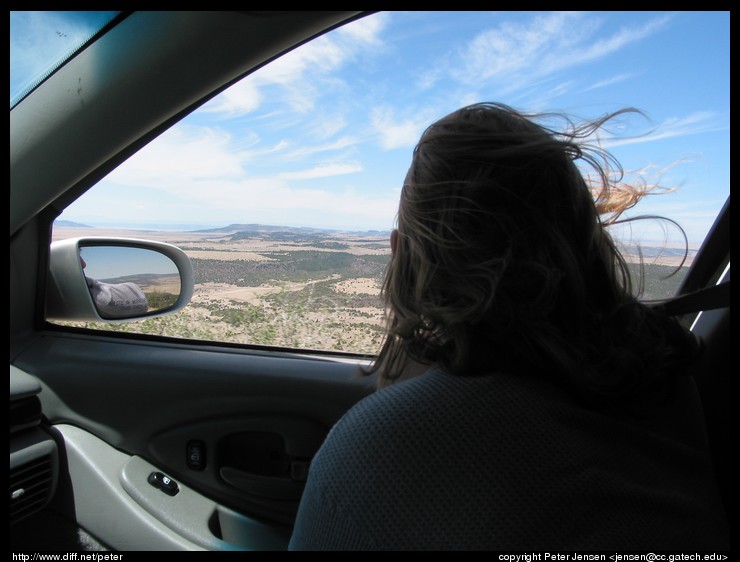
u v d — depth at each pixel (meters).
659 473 0.30
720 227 0.70
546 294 0.31
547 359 0.30
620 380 0.30
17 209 0.73
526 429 0.27
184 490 0.81
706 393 0.65
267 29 0.64
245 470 0.82
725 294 0.44
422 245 0.34
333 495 0.28
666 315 0.39
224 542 0.76
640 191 0.45
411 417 0.27
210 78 0.66
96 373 0.81
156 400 0.81
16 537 0.75
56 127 0.66
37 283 0.85
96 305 0.85
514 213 0.32
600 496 0.26
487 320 0.31
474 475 0.26
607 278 0.36
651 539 0.26
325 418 0.81
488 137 0.34
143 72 0.63
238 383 0.81
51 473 0.76
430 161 0.34
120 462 0.80
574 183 0.35
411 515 0.26
